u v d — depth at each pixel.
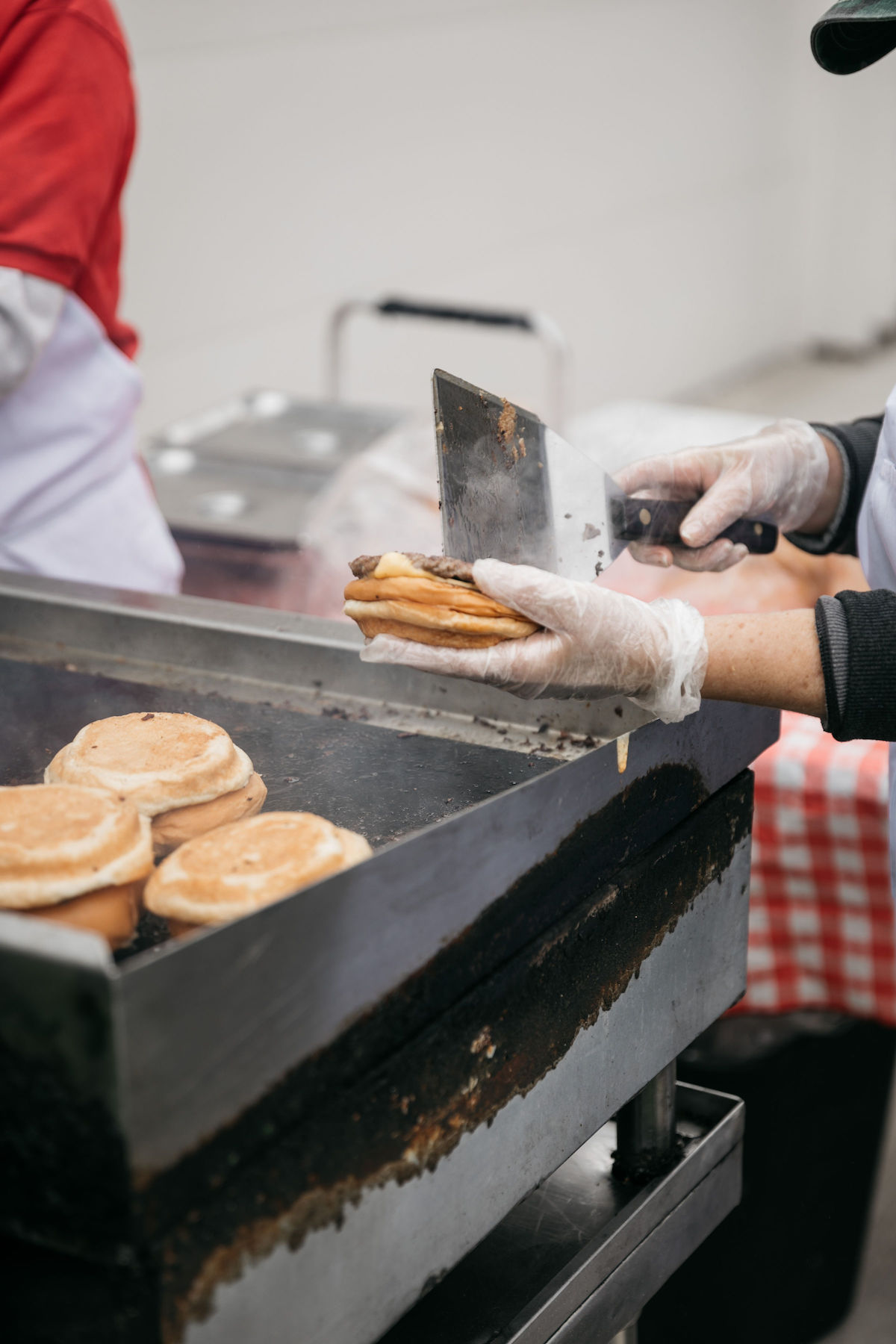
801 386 7.46
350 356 4.52
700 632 1.05
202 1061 0.68
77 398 1.78
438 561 1.01
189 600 1.43
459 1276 1.10
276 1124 0.75
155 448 2.75
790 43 7.14
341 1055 0.79
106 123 1.62
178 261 3.72
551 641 1.02
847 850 1.70
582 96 5.47
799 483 1.41
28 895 0.84
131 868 0.89
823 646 1.07
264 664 1.34
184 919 0.86
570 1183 1.22
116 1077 0.63
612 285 6.03
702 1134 1.26
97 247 1.77
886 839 1.67
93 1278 0.70
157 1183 0.67
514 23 4.94
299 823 0.94
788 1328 1.88
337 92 4.17
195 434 2.85
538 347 5.54
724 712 1.15
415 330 4.80
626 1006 1.08
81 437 1.80
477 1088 0.91
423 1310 1.06
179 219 3.69
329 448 2.73
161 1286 0.68
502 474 1.10
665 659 1.03
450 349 5.03
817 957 1.78
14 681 1.34
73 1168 0.67
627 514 1.27
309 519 2.33
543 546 1.17
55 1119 0.66
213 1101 0.70
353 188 4.34
